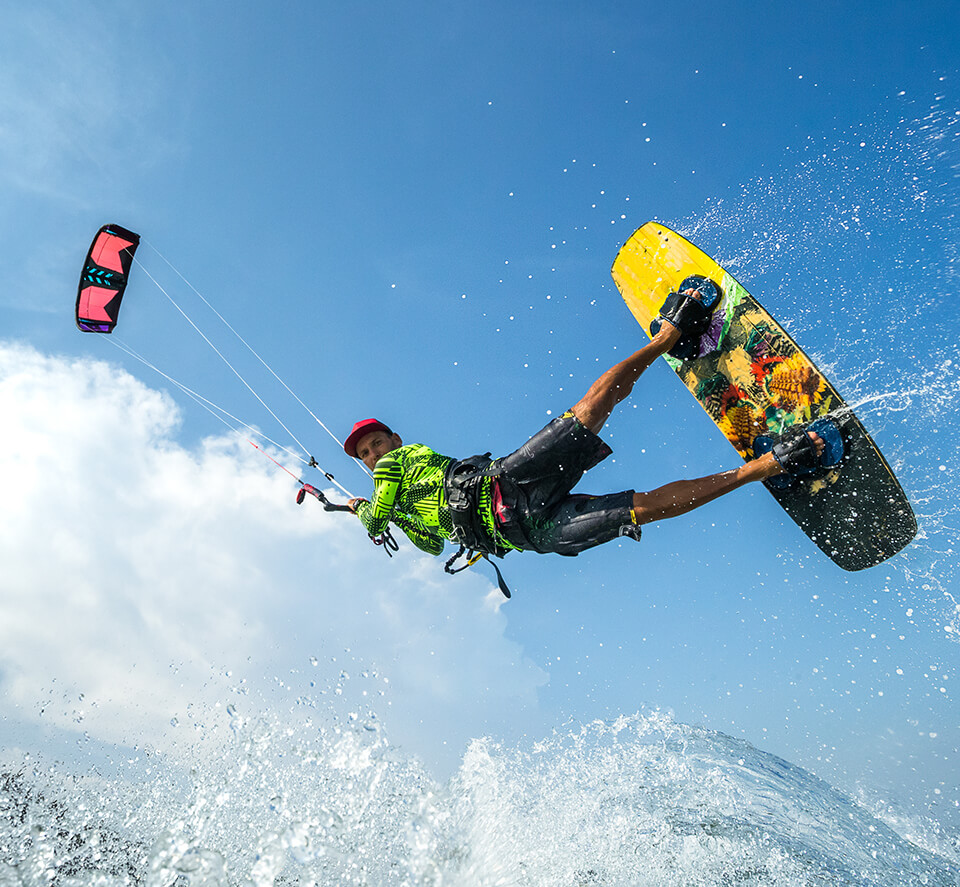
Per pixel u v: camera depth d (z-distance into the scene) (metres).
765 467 3.87
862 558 4.08
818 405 4.05
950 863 3.34
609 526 3.50
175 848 2.92
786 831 3.35
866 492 3.95
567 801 3.62
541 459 3.49
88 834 3.09
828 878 2.93
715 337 4.32
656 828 3.29
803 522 4.23
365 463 4.42
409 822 3.38
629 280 4.69
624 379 3.77
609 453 3.58
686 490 3.63
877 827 3.62
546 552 3.65
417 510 3.79
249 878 2.92
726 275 4.32
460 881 3.10
